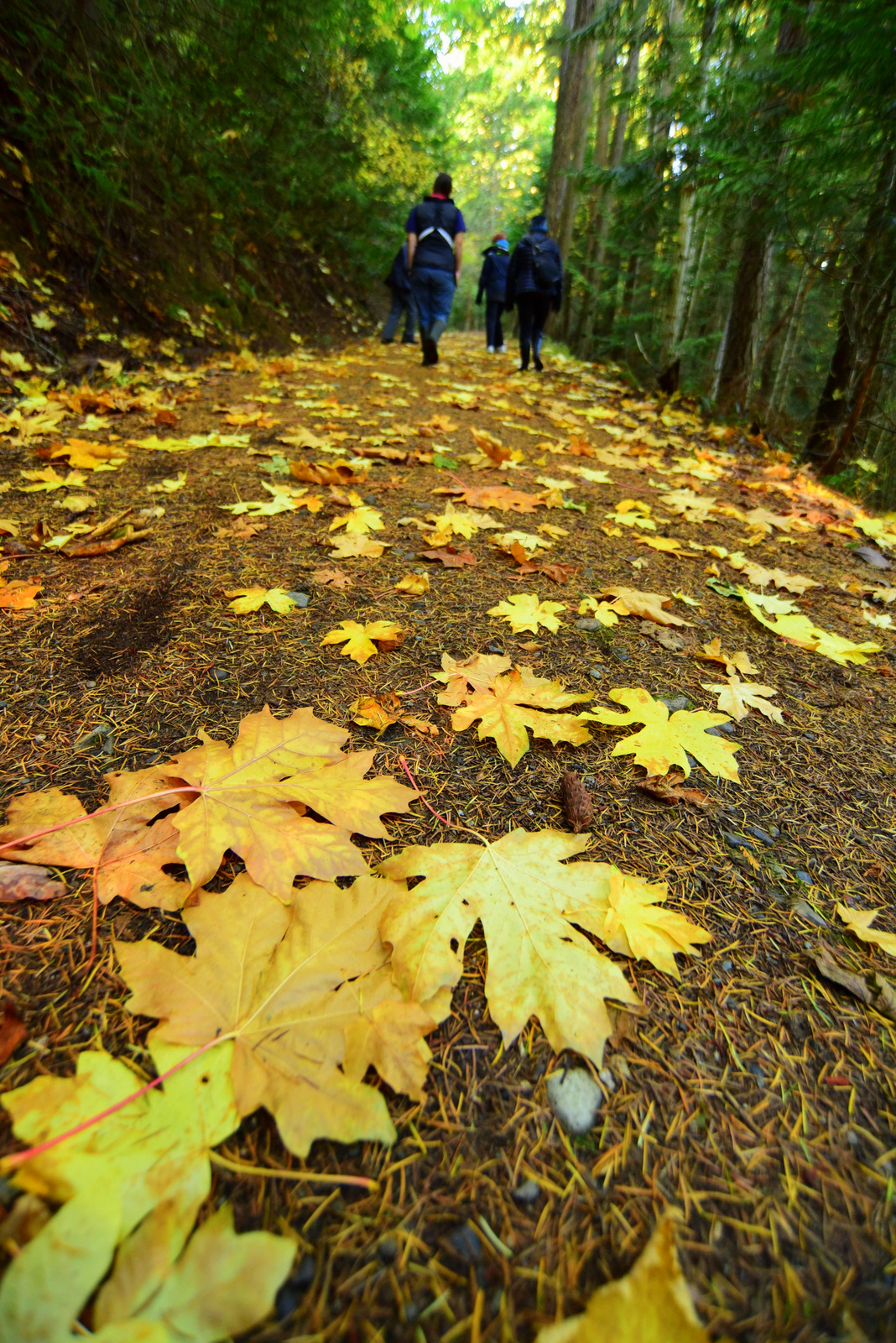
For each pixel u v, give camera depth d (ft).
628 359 41.91
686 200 24.48
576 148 39.55
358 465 11.23
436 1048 2.93
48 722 4.80
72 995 3.03
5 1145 2.43
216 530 8.29
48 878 3.58
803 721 5.62
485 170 111.65
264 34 19.80
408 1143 2.58
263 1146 2.52
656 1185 2.50
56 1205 2.19
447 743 4.91
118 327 17.12
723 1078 2.89
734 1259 2.28
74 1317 1.89
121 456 10.83
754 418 23.21
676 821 4.36
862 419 18.34
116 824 3.83
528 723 4.90
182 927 3.40
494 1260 2.25
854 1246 2.35
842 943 3.59
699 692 5.85
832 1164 2.61
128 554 7.53
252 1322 1.96
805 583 8.64
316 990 2.96
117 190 16.84
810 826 4.43
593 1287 2.19
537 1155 2.57
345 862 3.63
